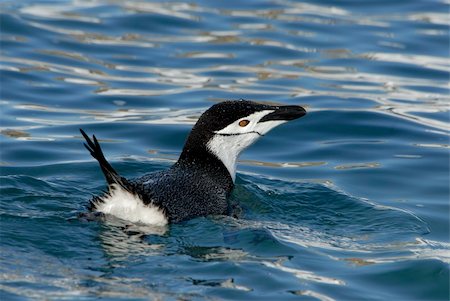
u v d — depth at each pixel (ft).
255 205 43.80
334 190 46.50
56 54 65.62
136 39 69.62
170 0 78.48
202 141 43.21
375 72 65.41
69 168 48.55
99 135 53.93
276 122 43.88
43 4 75.10
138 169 49.08
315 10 77.41
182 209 39.32
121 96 59.77
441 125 56.75
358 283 35.73
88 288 33.60
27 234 38.01
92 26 71.31
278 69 65.31
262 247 37.81
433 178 49.34
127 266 35.63
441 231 42.63
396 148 53.42
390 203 45.80
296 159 51.98
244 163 51.01
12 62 63.46
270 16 75.61
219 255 36.94
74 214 40.63
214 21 73.97
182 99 59.72
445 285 36.14
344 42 70.59
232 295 33.78
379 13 77.10
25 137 52.75
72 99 58.95
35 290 33.22
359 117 57.31
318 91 61.52
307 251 38.24
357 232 41.52
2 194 43.29
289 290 34.50
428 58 68.03
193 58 66.74
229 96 60.29
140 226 38.58
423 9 78.02
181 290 33.86
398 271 36.76
